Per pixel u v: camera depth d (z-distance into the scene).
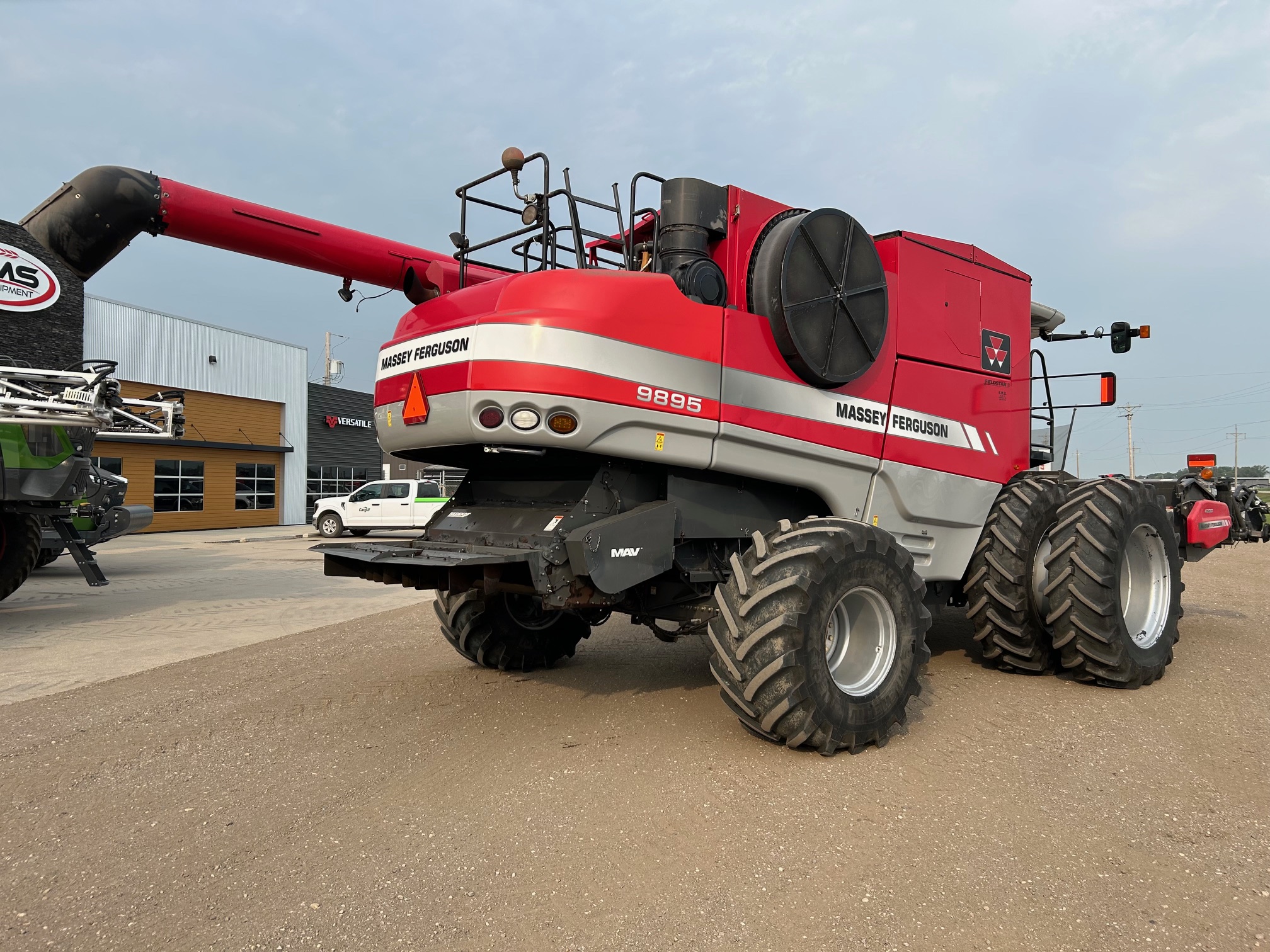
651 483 4.03
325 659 6.02
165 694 5.00
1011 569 4.96
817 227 4.18
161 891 2.52
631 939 2.19
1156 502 5.11
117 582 11.95
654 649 6.09
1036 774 3.38
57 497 8.55
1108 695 4.66
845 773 3.39
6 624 8.03
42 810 3.19
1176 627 5.18
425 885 2.51
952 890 2.44
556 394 3.50
